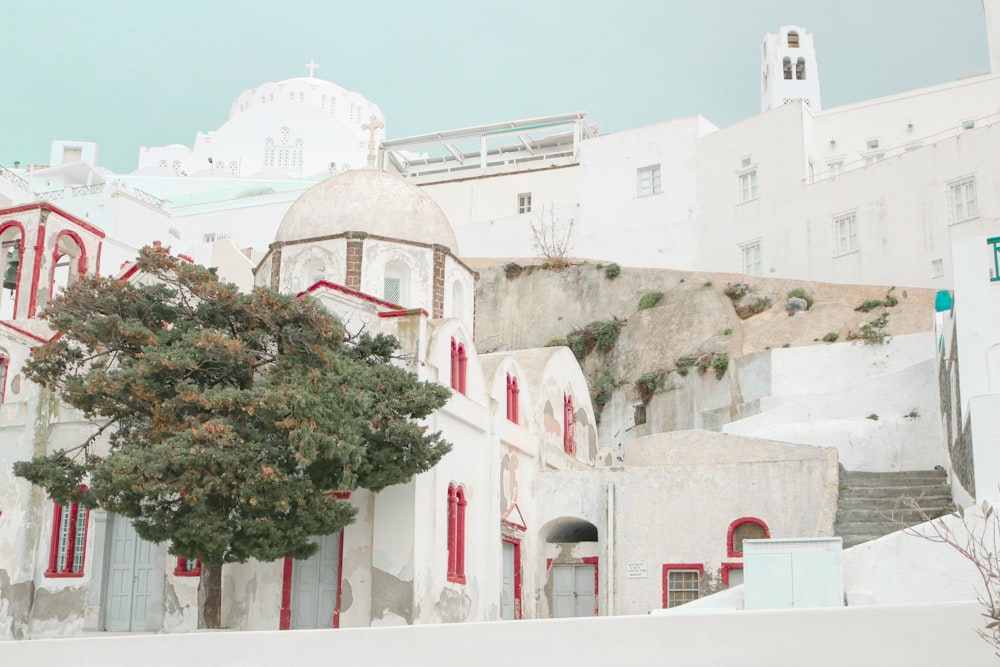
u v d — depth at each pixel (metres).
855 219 46.56
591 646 17.03
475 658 17.66
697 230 52.88
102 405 24.78
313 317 25.38
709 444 32.88
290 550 23.83
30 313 32.56
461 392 30.02
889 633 15.46
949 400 28.61
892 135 50.53
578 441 39.22
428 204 34.53
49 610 29.33
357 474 24.41
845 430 33.97
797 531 29.28
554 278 52.81
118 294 25.48
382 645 18.31
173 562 28.45
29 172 71.00
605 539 31.30
